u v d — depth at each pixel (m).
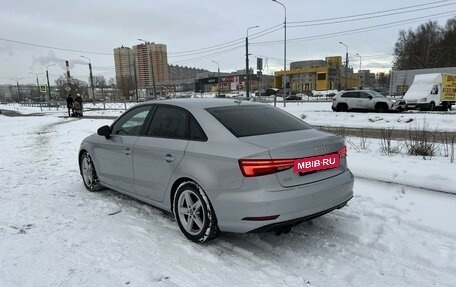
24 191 6.70
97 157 6.12
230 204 3.83
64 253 4.11
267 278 3.53
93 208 5.62
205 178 4.04
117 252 4.11
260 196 3.67
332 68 118.00
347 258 3.89
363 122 20.56
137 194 5.28
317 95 88.25
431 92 28.86
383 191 5.94
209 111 4.53
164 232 4.64
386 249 4.05
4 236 4.61
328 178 4.09
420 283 3.41
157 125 4.99
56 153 10.98
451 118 19.59
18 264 3.87
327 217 4.95
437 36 87.25
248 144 3.88
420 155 8.25
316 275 3.57
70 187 6.93
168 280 3.52
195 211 4.28
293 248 4.14
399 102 28.03
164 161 4.58
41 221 5.11
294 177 3.82
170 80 110.06
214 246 4.22
